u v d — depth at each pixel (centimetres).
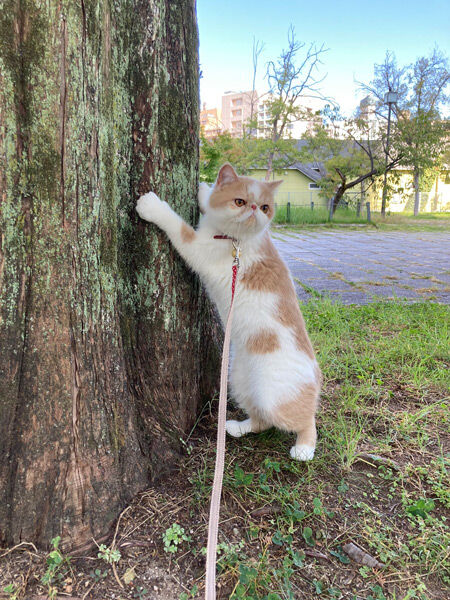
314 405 79
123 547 59
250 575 54
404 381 106
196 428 84
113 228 61
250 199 76
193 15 74
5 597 52
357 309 163
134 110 68
